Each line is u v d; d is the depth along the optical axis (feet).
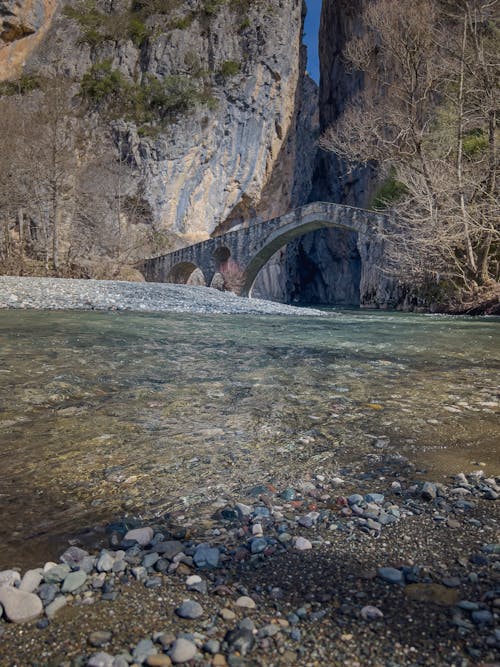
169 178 170.81
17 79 162.71
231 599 4.58
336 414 11.71
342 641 3.98
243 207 187.93
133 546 5.61
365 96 153.38
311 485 7.58
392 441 9.80
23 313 38.04
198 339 25.93
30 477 7.70
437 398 13.47
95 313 40.65
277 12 187.73
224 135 181.57
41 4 172.45
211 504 6.88
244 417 11.34
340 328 36.11
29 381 14.21
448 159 81.87
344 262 196.65
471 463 8.63
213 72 184.14
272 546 5.65
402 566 5.20
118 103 173.78
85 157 161.68
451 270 73.10
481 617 4.27
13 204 124.88
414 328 37.65
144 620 4.26
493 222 65.16
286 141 195.62
